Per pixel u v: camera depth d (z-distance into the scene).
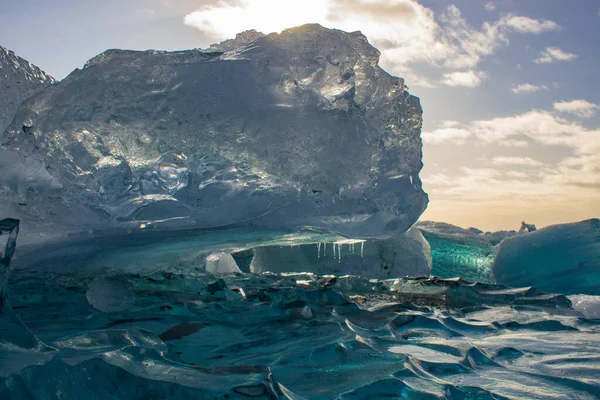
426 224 7.40
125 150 3.88
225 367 1.32
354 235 4.15
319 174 3.89
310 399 1.28
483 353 1.76
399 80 4.27
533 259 5.05
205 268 4.71
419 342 1.92
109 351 1.40
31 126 3.76
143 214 3.88
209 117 3.79
